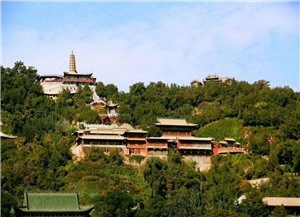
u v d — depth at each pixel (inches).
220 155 6235.2
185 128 6722.4
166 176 5255.9
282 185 5049.2
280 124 6702.8
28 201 4001.0
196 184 5280.5
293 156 5531.5
